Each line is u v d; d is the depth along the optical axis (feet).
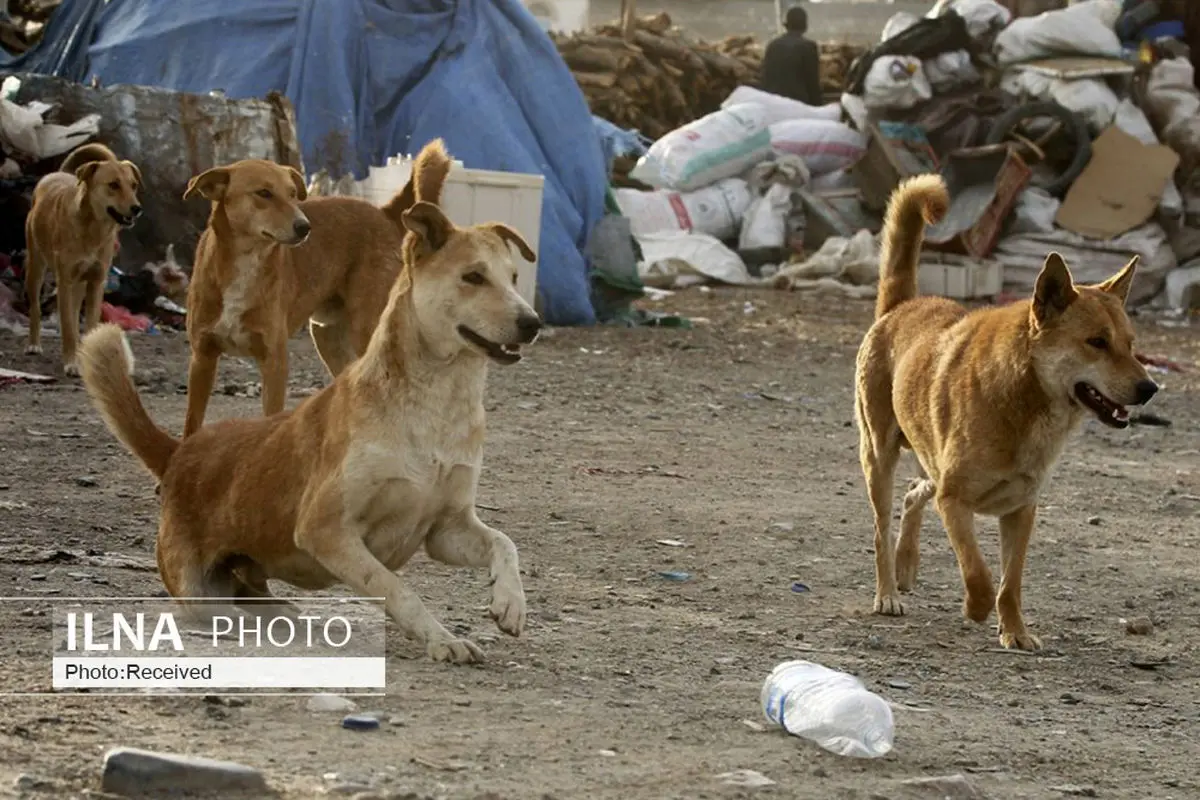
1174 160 101.81
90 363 26.45
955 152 102.32
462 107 77.56
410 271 23.93
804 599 32.35
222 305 39.83
